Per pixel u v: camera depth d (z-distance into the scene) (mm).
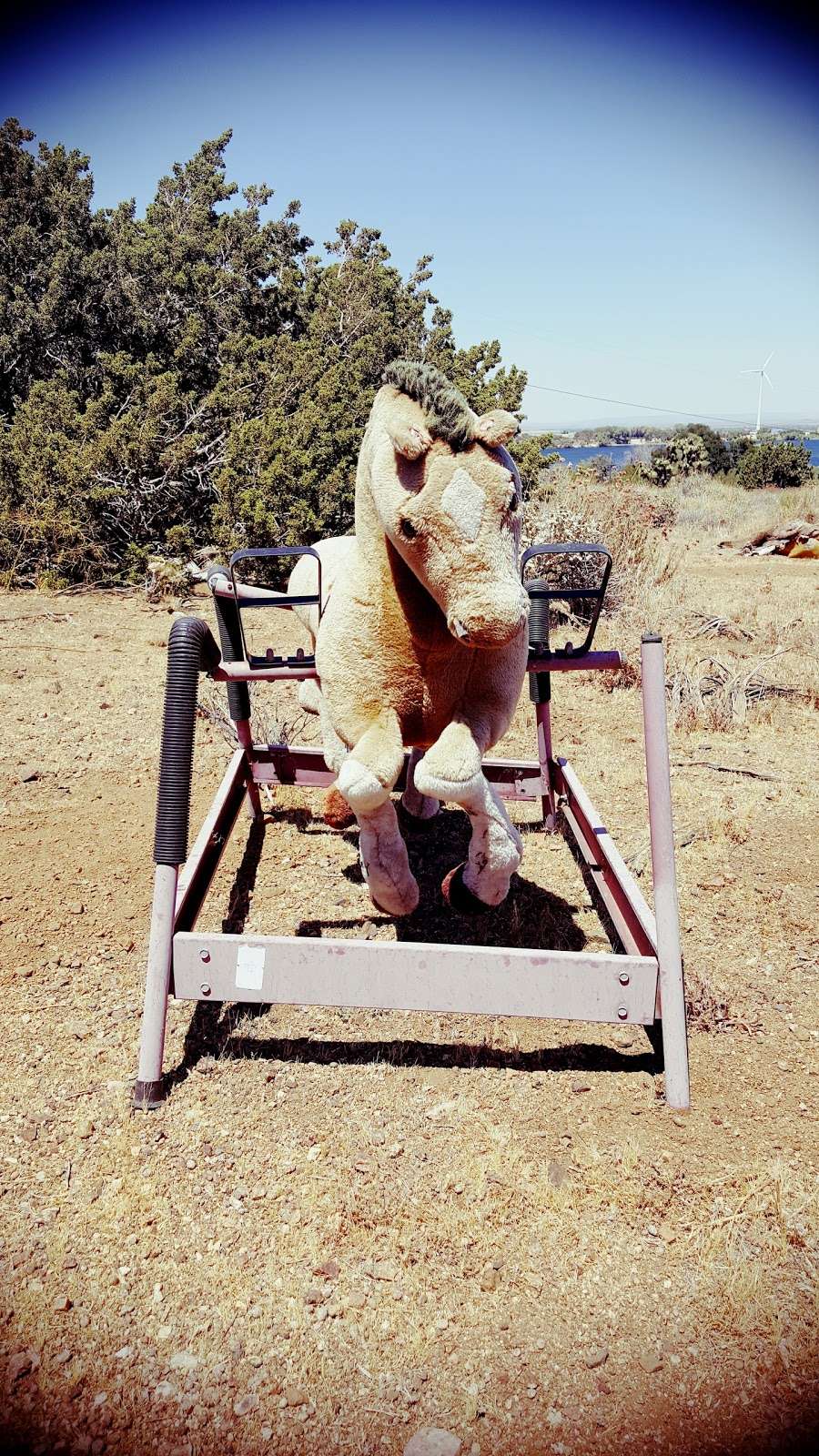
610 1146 3053
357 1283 2580
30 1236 2703
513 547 2838
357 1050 3533
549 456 14195
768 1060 3502
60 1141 3053
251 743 5281
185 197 18000
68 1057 3457
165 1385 2311
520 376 13984
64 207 14984
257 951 3229
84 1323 2457
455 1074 3412
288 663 3934
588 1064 3479
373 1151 3023
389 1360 2381
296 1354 2391
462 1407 2270
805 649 9438
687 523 20328
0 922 4371
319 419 12703
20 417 13438
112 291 14648
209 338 15727
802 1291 2576
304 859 5117
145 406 13406
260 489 12258
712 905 4637
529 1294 2559
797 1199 2854
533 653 3809
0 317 14391
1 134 15828
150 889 4715
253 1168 2951
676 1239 2729
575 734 7238
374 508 3105
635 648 8836
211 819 4289
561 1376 2348
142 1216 2773
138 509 12828
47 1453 2162
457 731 3164
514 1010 3229
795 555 16625
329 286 16141
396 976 3217
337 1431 2221
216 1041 3580
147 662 8766
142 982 3939
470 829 5562
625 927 3816
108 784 6008
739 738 7203
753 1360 2391
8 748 6523
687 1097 3219
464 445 2754
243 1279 2582
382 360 15234
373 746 3160
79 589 12008
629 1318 2500
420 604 3078
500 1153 3004
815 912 4562
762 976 4039
